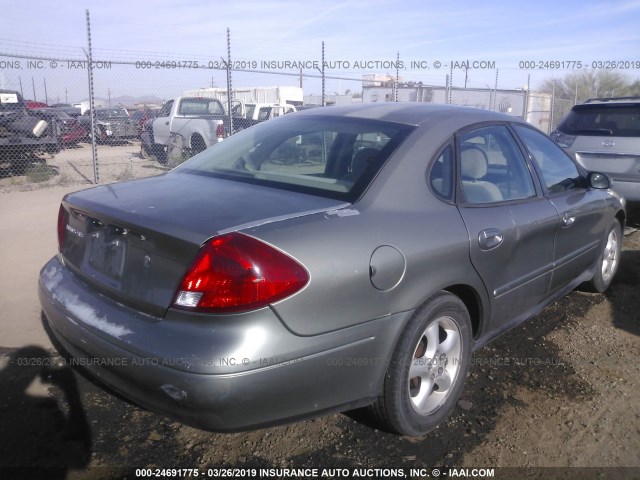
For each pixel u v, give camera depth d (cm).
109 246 259
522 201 352
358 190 270
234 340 213
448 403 298
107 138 1794
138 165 1344
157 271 234
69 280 285
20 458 262
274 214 243
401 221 266
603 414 312
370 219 257
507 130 366
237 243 221
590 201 429
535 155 386
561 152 425
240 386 213
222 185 292
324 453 273
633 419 308
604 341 404
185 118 1320
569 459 274
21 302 443
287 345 221
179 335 219
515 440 288
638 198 733
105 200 279
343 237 242
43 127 1120
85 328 249
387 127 313
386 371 260
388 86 1672
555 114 2195
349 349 240
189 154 1315
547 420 305
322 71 1140
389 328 254
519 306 354
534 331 420
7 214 744
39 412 299
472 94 1788
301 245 230
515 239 328
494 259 312
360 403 256
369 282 244
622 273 561
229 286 216
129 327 233
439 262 274
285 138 334
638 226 770
